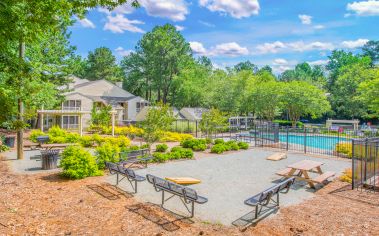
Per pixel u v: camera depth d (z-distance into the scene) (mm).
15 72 7781
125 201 7988
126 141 20125
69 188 9219
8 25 6332
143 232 5930
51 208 7301
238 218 6816
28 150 17656
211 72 70938
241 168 13125
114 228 6121
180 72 55062
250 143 23234
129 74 63594
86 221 6492
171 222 6520
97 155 12312
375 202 8125
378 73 28375
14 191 8672
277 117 53250
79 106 39312
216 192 9133
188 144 19641
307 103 36281
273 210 7367
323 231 6004
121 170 9359
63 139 19703
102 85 47281
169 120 17109
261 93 38562
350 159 15828
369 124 36594
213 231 6047
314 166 10570
